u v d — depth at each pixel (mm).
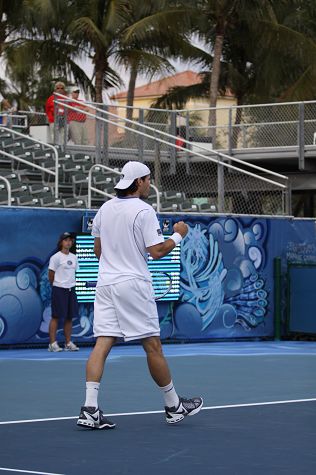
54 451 9844
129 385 15680
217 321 25766
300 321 26469
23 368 18484
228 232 25938
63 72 53594
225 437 10672
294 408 13008
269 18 50188
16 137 30750
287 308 26703
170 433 10930
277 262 26688
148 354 11430
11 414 12523
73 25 50250
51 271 22406
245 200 31375
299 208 48531
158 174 28922
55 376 17125
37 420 11938
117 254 11305
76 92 31891
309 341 26547
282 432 11016
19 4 51625
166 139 32469
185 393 14797
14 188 26547
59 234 23453
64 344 23344
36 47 53062
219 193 27422
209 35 51781
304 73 51188
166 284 24797
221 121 33406
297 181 33719
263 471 8914
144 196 11656
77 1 51281
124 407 13172
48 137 31469
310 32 54344
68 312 22609
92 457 9547
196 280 25375
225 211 31844
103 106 31703
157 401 13766
